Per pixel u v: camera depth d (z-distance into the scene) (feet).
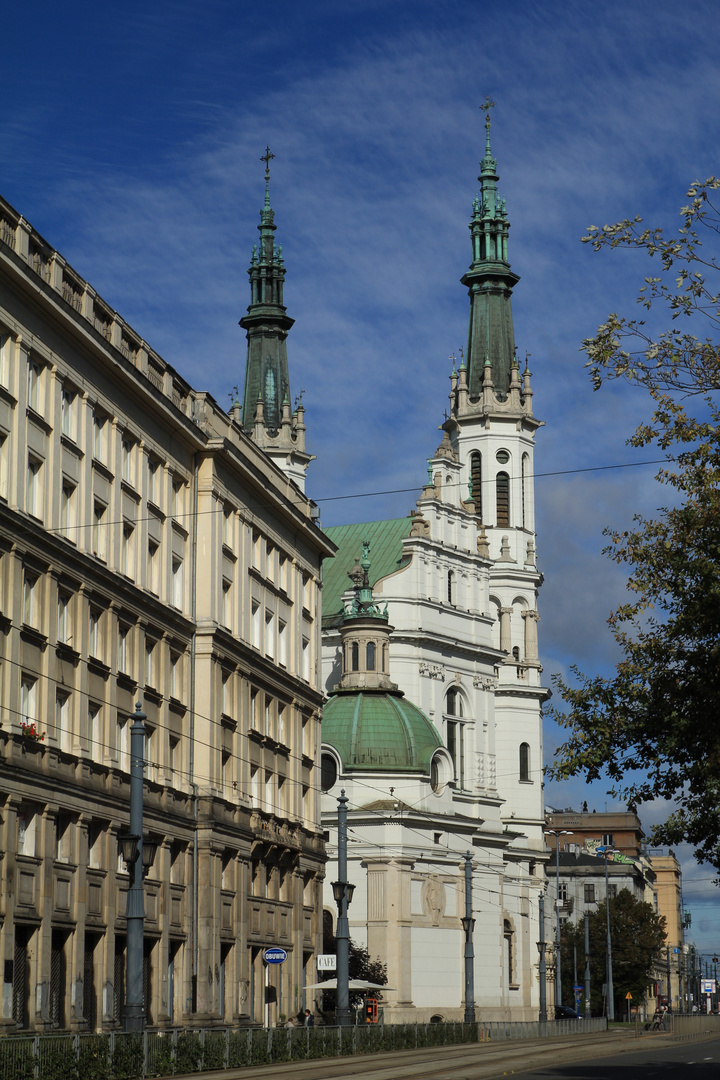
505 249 449.48
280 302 466.29
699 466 111.34
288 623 237.04
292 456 456.45
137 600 173.47
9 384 144.05
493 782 395.55
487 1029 274.57
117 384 171.32
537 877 415.85
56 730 151.02
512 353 444.14
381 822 346.74
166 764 181.47
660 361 102.63
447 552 393.50
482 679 399.03
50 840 146.82
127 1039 126.93
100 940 159.22
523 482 439.63
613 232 98.84
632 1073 149.38
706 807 130.72
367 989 306.35
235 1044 155.53
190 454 196.85
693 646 116.78
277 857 219.61
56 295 150.71
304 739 244.01
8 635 140.36
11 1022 135.33
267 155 473.26
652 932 536.42
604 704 121.90
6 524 140.15
